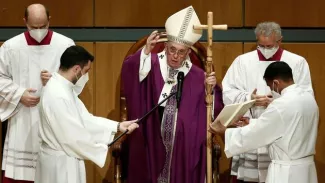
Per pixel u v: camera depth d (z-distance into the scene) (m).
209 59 11.84
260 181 12.81
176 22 12.13
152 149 12.52
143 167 12.59
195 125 12.55
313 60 14.36
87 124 11.52
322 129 14.38
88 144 11.09
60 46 13.16
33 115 12.90
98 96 14.38
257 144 11.56
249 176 12.98
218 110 12.74
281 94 11.63
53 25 14.31
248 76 13.22
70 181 11.07
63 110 10.93
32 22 12.71
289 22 14.32
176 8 14.29
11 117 13.02
